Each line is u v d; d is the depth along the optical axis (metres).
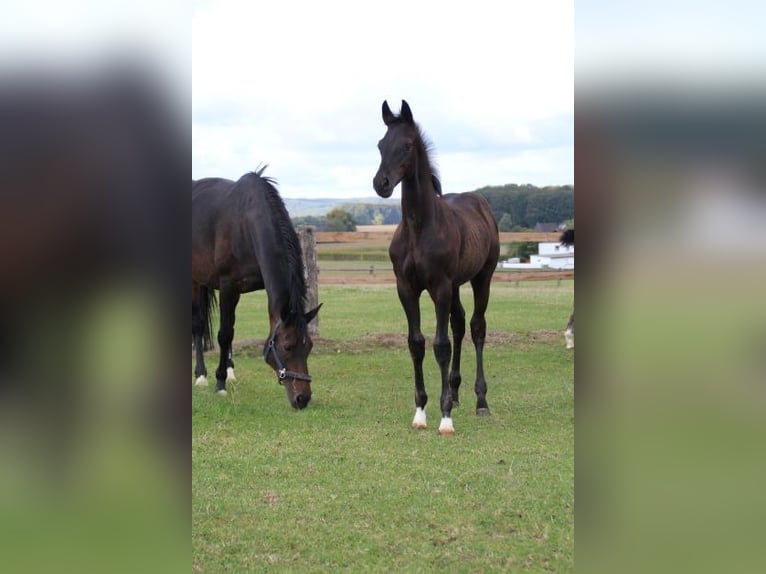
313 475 5.42
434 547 4.09
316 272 11.67
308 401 7.38
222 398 8.05
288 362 7.34
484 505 4.75
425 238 6.63
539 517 4.52
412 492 5.02
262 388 8.62
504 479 5.27
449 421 6.62
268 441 6.36
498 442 6.31
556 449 6.08
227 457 5.87
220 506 4.76
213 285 8.39
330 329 13.09
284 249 7.39
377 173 6.38
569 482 5.19
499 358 10.50
